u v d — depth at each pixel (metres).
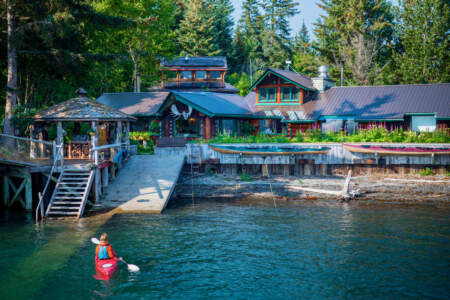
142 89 60.75
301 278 14.03
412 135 31.59
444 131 35.25
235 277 14.14
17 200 24.73
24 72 36.12
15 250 16.47
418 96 37.81
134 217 21.56
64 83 40.56
